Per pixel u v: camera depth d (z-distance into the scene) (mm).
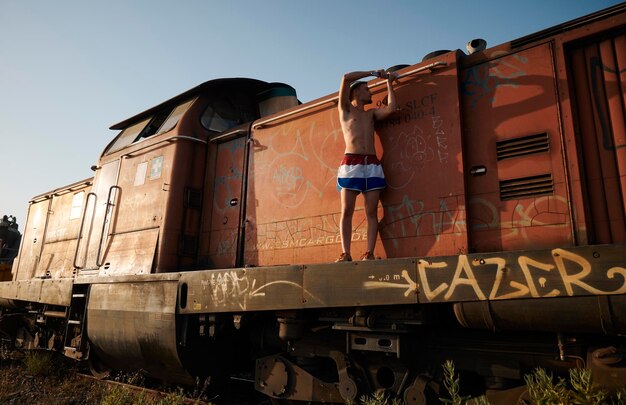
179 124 5418
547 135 3027
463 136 3383
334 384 3617
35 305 7305
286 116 4625
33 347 7230
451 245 3242
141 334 4680
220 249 4984
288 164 4496
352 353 3486
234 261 4758
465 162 3336
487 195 3211
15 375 6398
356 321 3227
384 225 3631
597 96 2945
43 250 8344
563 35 3088
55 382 5973
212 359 4680
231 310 3904
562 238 2852
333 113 4211
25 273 8703
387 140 3758
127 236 5562
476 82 3428
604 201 2799
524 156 3102
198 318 4383
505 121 3227
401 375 3299
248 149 4969
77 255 6449
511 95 3238
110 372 5902
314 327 3770
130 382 5422
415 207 3480
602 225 2777
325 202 4094
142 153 5848
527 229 2994
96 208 6414
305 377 3766
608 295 2367
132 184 5824
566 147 2932
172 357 4449
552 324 2559
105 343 5227
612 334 2428
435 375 3223
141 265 5117
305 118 4453
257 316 4105
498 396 2877
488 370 3057
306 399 3721
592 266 2428
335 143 4129
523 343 2986
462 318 2830
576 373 2439
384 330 3139
